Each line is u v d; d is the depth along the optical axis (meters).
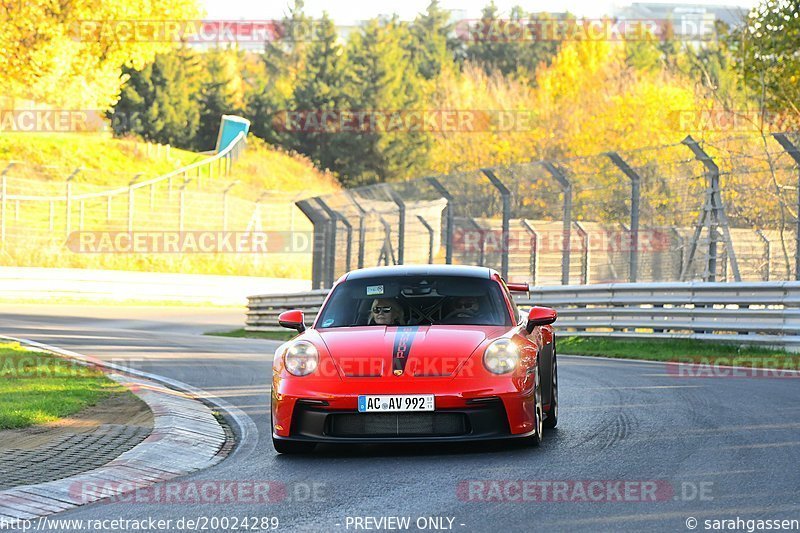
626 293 63.38
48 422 31.11
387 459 25.36
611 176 118.31
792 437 26.52
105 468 24.22
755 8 88.44
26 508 20.19
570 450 25.70
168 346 65.44
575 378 43.00
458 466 23.92
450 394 24.98
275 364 27.16
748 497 19.58
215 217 172.50
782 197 66.81
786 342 52.62
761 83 89.44
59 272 134.75
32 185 159.88
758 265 70.62
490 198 76.75
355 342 26.64
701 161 62.19
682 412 31.91
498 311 28.94
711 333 58.94
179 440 28.31
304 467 24.67
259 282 157.12
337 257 88.69
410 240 88.81
